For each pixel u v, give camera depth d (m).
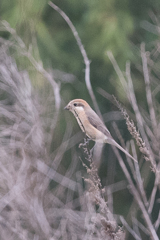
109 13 15.16
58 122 12.88
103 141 9.79
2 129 11.67
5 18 14.22
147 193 16.23
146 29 14.20
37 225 10.23
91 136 10.12
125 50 14.58
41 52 14.82
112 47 14.55
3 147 11.19
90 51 15.10
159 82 13.62
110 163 16.00
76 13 15.89
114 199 16.42
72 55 15.75
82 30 15.53
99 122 9.98
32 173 10.95
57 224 11.29
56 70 15.12
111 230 6.88
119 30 14.76
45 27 15.20
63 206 11.57
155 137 9.64
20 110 11.70
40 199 10.78
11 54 13.46
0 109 11.89
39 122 11.48
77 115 10.27
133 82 15.08
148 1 15.75
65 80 15.36
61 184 12.15
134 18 15.72
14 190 10.36
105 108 16.22
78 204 12.77
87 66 9.91
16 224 10.20
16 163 11.08
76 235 10.40
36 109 11.73
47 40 14.99
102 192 6.96
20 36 13.85
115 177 16.42
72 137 14.37
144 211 7.79
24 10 14.08
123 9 15.32
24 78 12.12
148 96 9.61
